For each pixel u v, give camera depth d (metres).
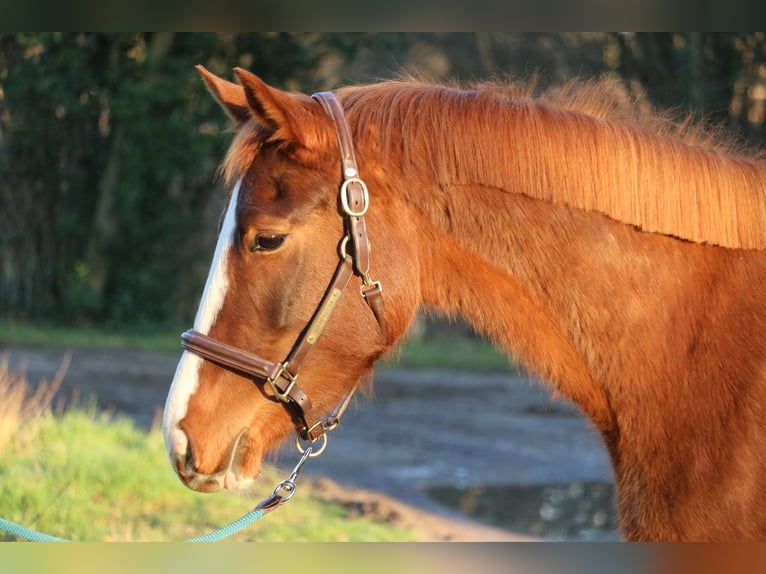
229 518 6.54
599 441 3.55
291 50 18.34
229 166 2.98
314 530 6.41
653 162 2.91
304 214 2.86
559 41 18.77
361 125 3.01
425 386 14.54
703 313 2.85
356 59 19.75
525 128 2.97
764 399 2.71
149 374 13.01
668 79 17.33
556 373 3.00
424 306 3.17
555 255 2.94
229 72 18.39
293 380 2.87
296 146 2.90
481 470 9.58
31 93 17.69
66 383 11.72
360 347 2.92
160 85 17.75
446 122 3.01
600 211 2.91
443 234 3.03
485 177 2.97
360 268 2.88
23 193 18.25
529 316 3.00
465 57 19.73
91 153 18.80
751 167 2.95
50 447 7.34
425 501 8.07
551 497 8.53
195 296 19.16
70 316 18.19
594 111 3.12
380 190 2.97
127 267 18.75
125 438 8.29
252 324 2.86
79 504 6.20
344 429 11.38
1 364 12.27
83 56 17.64
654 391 2.86
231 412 2.89
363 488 8.34
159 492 6.82
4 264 18.14
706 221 2.87
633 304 2.89
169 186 19.16
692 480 2.76
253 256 2.86
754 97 17.59
